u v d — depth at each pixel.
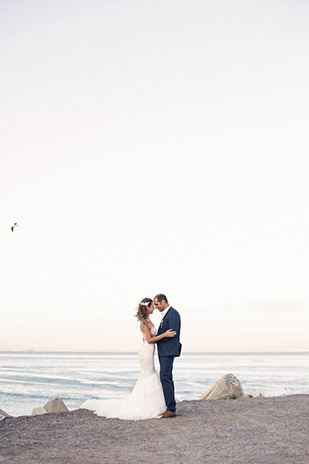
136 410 8.42
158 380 8.72
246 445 6.32
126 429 7.43
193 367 127.62
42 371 97.19
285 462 5.45
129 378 76.31
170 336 8.25
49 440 6.73
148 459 5.62
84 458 5.69
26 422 8.12
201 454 5.86
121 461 5.54
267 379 73.75
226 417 8.39
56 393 51.53
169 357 8.36
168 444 6.41
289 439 6.67
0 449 6.19
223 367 128.00
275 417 8.42
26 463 5.45
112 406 8.94
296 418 8.31
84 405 9.46
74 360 192.50
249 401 10.52
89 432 7.25
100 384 63.81
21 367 115.31
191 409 9.31
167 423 7.84
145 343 8.77
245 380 71.12
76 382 67.06
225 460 5.55
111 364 147.12
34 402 43.81
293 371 103.69
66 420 8.27
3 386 60.06
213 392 13.88
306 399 10.84
